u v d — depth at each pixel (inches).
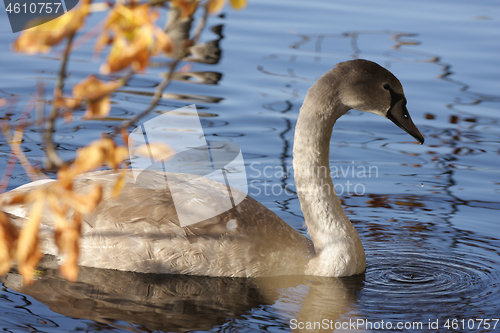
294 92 587.5
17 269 328.5
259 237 344.5
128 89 581.9
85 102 128.3
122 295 308.8
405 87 611.2
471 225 407.8
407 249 376.8
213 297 312.5
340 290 326.0
